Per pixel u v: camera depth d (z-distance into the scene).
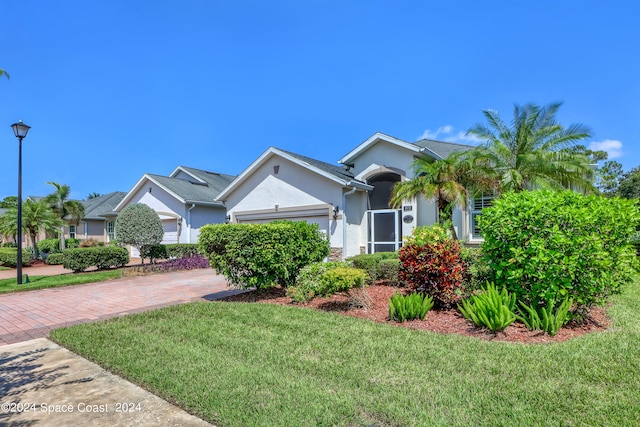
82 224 32.53
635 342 5.39
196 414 3.75
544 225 6.37
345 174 17.95
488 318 6.12
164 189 23.67
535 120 14.80
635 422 3.30
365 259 10.85
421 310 6.95
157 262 20.42
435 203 15.41
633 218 6.57
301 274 9.11
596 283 6.20
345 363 4.84
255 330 6.49
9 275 17.86
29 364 5.33
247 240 9.06
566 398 3.75
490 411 3.55
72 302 10.17
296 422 3.42
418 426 3.31
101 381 4.65
